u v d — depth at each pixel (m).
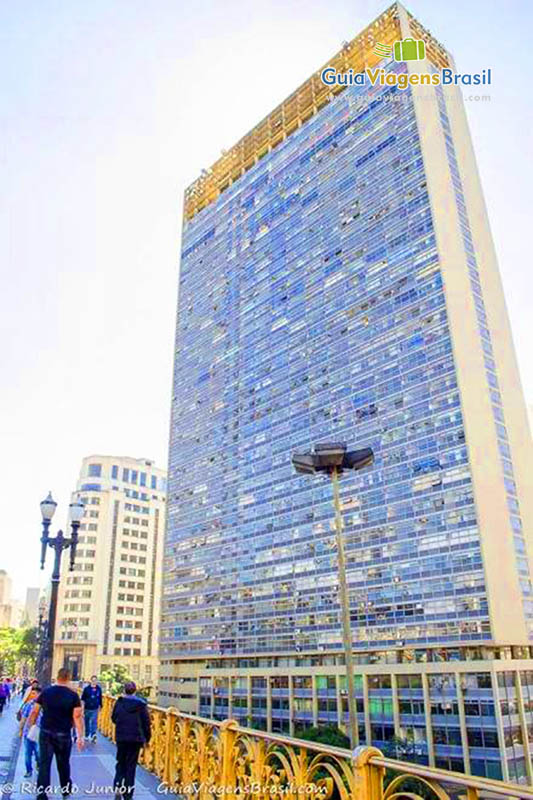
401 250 73.12
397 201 75.88
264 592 75.94
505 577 55.84
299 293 87.38
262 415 86.56
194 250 118.00
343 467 14.45
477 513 56.66
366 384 71.88
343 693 61.28
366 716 58.28
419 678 55.44
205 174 124.38
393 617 60.25
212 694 77.12
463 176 78.25
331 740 43.38
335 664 64.12
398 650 59.00
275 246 95.88
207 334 105.50
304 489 75.50
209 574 86.31
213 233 113.62
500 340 69.75
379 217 77.81
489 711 50.25
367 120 85.31
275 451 82.06
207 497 92.25
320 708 63.06
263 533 79.31
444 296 66.19
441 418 62.47
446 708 52.88
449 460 60.47
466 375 62.91
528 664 54.09
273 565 76.06
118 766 8.49
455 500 58.78
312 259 86.88
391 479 65.19
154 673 131.12
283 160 100.88
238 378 94.12
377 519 65.00
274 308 91.38
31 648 125.31
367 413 70.44
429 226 70.50
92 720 15.50
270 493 80.50
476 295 69.81
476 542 55.97
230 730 7.46
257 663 73.88
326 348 79.19
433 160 74.81
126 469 143.75
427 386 64.88
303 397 80.38
